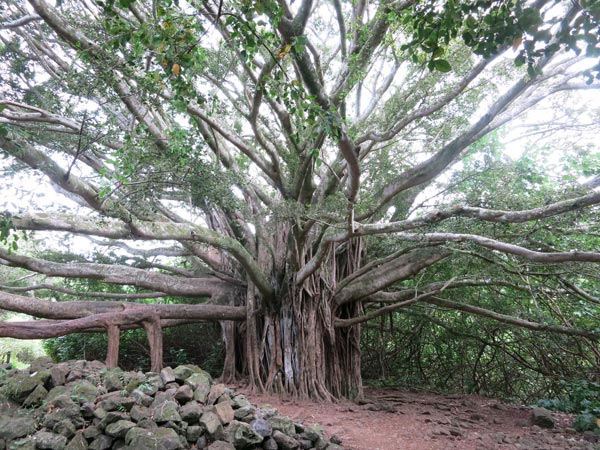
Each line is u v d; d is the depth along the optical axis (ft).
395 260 36.58
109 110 23.58
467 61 30.04
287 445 19.57
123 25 15.72
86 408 18.10
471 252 29.96
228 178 30.19
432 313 50.78
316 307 35.99
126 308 33.81
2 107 19.06
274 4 13.93
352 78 27.55
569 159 32.50
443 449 22.50
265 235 37.68
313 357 34.91
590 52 11.51
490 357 54.65
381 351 51.55
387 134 28.27
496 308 46.03
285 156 34.12
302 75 19.15
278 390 35.01
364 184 35.40
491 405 37.68
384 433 25.48
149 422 17.84
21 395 19.19
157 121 31.63
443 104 27.12
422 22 12.57
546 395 49.62
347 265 39.14
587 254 18.93
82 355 49.52
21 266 32.81
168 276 39.58
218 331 48.32
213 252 41.96
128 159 22.61
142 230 26.91
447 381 54.44
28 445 16.58
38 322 30.35
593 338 36.01
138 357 51.90
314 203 34.09
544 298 38.99
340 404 33.45
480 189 29.45
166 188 32.09
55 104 25.12
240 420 20.12
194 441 18.40
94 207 24.80
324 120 16.37
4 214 18.58
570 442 23.93
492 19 12.05
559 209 19.38
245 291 40.50
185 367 23.04
